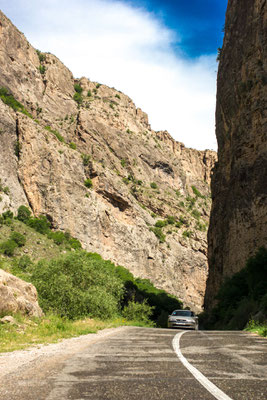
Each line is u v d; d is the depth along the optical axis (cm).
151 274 14488
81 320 2325
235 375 530
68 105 18725
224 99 5459
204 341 1075
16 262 7081
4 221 9869
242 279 3862
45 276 2759
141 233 15112
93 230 12888
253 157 4269
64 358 729
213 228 5775
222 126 5712
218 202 5612
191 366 610
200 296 16712
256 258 3422
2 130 11281
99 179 14450
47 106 17088
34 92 16350
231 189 4725
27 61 16950
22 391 448
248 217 4172
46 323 1648
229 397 400
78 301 2461
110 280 3425
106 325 2142
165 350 848
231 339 1152
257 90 4297
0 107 11669
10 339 1169
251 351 820
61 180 12438
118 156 19138
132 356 748
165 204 19075
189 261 16862
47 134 13025
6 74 14475
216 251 5441
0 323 1402
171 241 16800
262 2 4441
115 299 3278
